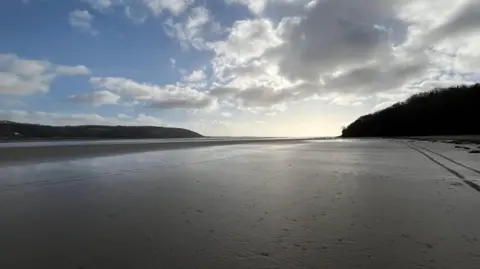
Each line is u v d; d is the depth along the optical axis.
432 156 16.19
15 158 15.76
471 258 3.30
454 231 4.19
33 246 3.81
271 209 5.53
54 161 14.52
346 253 3.50
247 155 18.62
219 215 5.17
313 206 5.70
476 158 14.71
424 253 3.45
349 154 18.78
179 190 7.34
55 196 6.73
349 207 5.57
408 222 4.62
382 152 20.38
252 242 3.90
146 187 7.76
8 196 6.73
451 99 85.69
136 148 26.36
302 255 3.47
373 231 4.24
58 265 3.28
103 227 4.56
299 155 18.31
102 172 10.65
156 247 3.77
